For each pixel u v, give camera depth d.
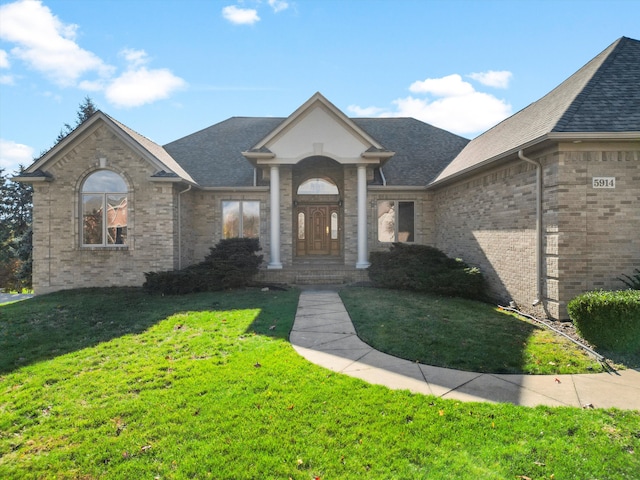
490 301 11.02
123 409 4.25
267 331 7.46
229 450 3.47
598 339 6.32
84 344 6.82
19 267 32.41
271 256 14.80
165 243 13.20
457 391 4.78
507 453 3.40
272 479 3.10
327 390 4.69
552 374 5.41
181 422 3.97
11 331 7.77
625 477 3.11
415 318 8.38
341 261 16.81
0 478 3.17
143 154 13.02
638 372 5.44
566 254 8.20
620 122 8.01
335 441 3.60
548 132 7.84
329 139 14.62
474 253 12.48
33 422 4.07
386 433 3.73
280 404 4.32
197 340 6.88
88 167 13.12
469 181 12.85
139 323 8.25
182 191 14.15
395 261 12.77
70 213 13.12
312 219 17.98
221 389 4.75
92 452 3.49
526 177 9.52
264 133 19.62
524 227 9.60
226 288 12.84
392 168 17.33
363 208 14.86
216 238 15.92
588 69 10.37
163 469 3.23
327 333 7.45
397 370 5.50
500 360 5.91
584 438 3.65
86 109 37.81
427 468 3.22
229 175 16.56
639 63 9.76
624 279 8.17
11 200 35.94
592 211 8.17
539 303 8.83
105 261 13.17
